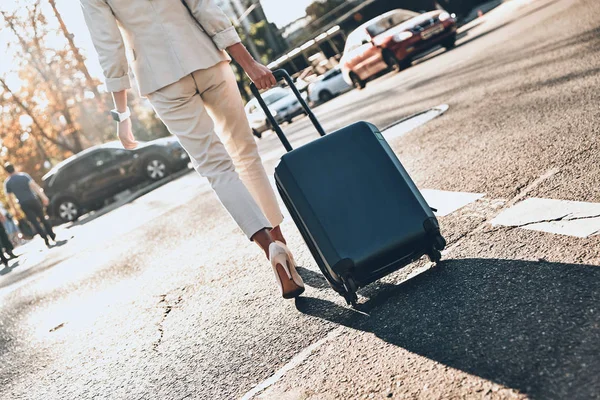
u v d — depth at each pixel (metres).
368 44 17.31
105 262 6.81
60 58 32.12
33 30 31.14
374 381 2.14
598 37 7.43
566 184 3.30
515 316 2.21
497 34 14.11
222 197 3.01
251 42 38.12
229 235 5.49
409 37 16.41
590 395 1.67
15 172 12.48
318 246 2.63
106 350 3.58
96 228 11.94
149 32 2.89
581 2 12.22
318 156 2.73
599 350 1.84
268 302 3.35
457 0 28.45
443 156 5.05
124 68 3.00
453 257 2.94
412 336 2.35
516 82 6.89
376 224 2.62
